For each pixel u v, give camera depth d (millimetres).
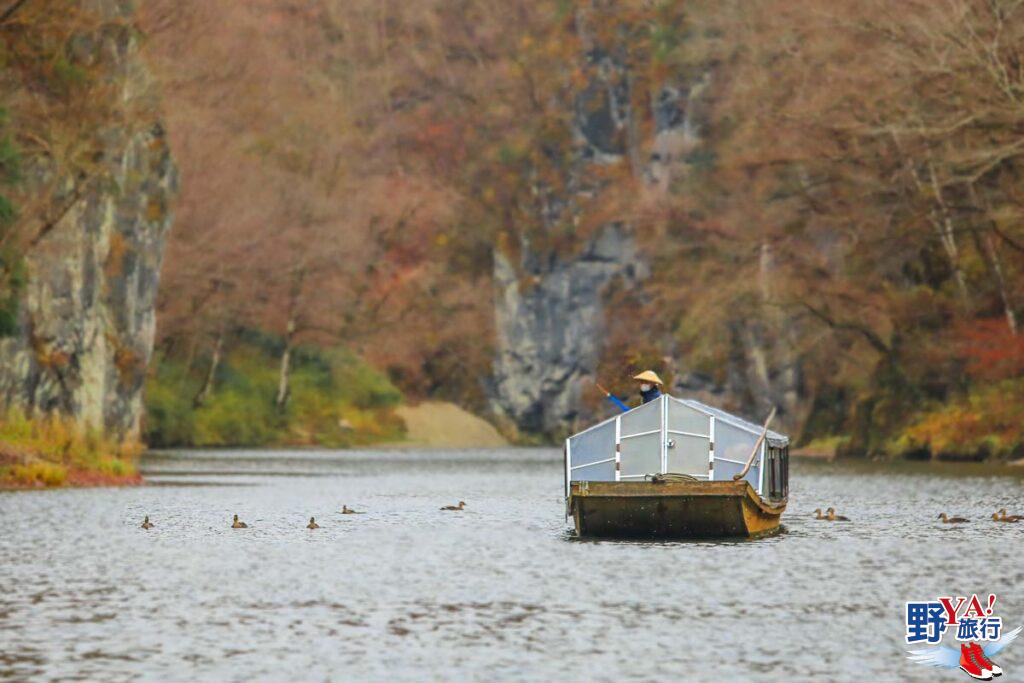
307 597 32625
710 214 153125
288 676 24266
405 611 30719
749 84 153125
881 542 43656
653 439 46719
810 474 88062
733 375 160250
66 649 26328
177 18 154625
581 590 33656
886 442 118688
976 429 108125
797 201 133375
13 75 84562
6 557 39844
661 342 159750
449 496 67875
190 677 24141
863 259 130500
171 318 156250
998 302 116938
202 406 158750
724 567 37688
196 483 78188
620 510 44125
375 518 53656
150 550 41750
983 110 98688
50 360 92250
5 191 84562
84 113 86188
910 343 122250
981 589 33469
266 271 166125
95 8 92438
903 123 110500
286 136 190875
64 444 76812
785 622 29234
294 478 85812
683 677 24281
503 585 34469
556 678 24188
